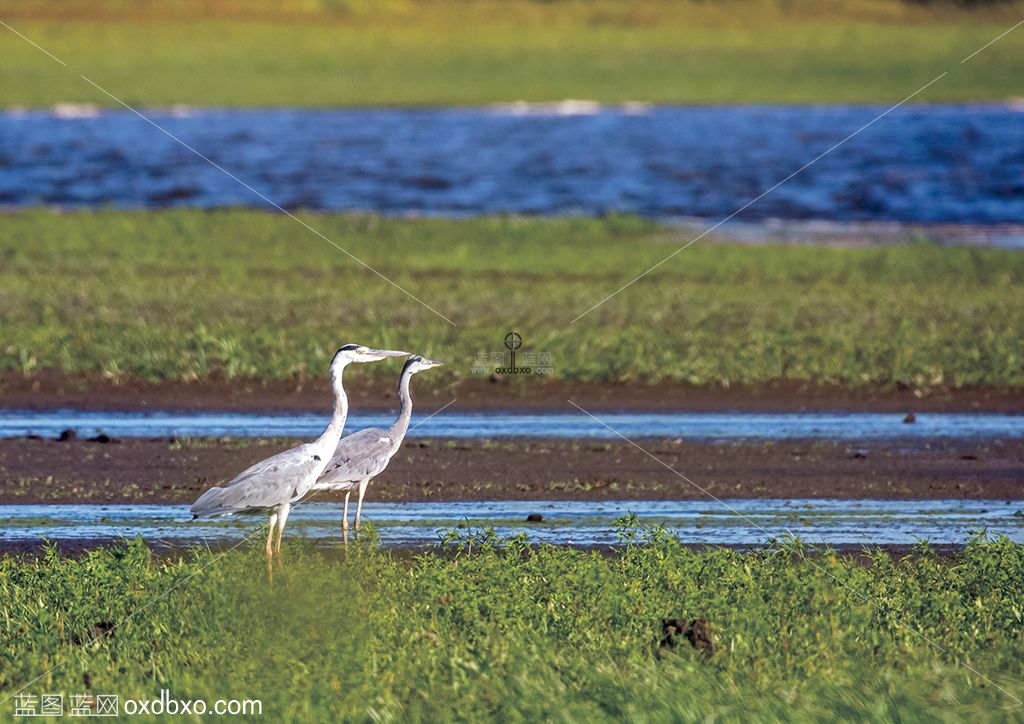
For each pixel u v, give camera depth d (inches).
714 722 434.3
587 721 433.7
